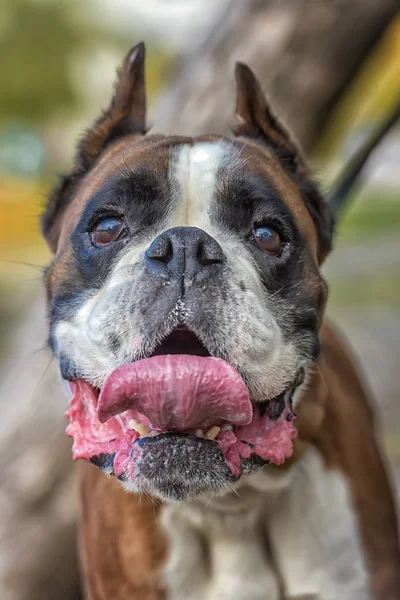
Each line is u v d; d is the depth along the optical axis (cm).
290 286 59
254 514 65
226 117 96
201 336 53
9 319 246
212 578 67
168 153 59
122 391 51
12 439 96
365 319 234
